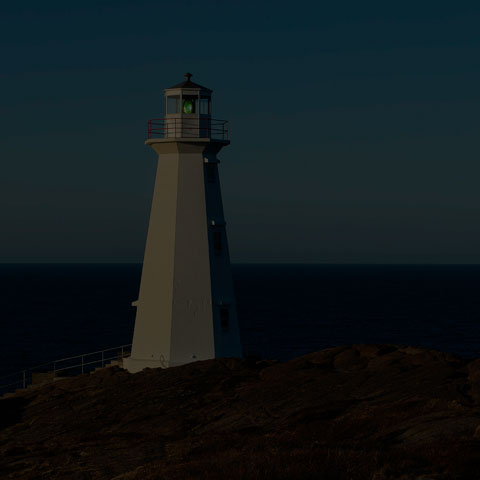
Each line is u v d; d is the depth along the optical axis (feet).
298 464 56.39
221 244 147.43
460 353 349.41
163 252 144.97
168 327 142.72
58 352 352.69
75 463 75.15
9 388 272.92
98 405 108.99
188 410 98.99
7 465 79.05
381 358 108.78
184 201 144.87
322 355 117.50
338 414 82.23
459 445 56.95
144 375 122.72
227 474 56.18
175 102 148.15
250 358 148.15
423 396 82.74
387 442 64.34
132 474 64.34
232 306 146.51
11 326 452.35
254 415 89.45
